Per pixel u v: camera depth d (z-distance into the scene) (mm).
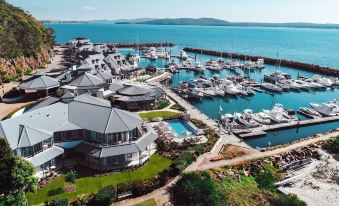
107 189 48594
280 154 67625
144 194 51406
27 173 45375
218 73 169875
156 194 51406
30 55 144125
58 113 62875
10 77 118688
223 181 56000
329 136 78500
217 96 120438
